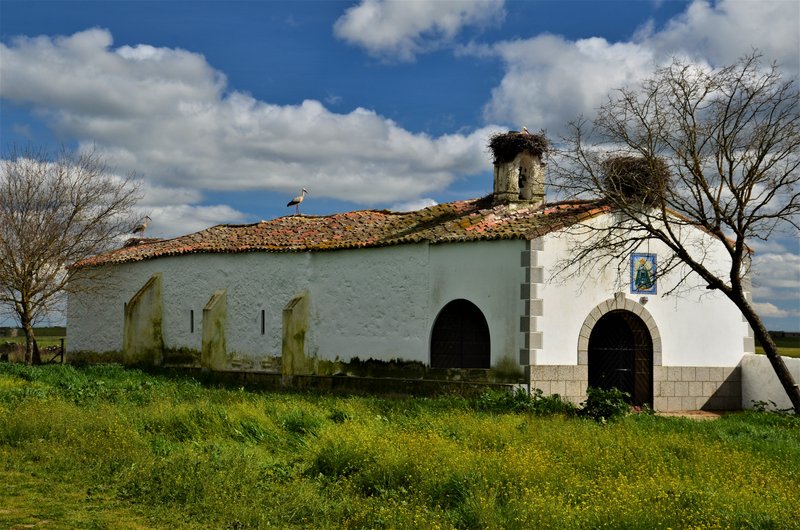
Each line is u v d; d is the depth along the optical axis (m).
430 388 21.05
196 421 14.48
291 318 24.08
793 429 16.19
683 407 21.56
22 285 30.69
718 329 22.22
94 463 11.31
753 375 22.08
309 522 9.09
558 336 19.75
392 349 22.12
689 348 21.78
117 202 32.62
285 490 10.02
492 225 21.12
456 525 8.72
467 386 20.25
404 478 10.43
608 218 20.77
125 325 29.52
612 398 16.92
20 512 9.01
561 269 19.89
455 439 12.70
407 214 25.86
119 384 21.86
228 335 26.56
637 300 21.05
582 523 8.35
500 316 19.98
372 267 22.81
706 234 22.20
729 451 12.51
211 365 26.61
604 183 21.02
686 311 21.80
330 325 23.70
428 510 9.20
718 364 22.12
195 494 9.75
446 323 21.39
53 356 36.56
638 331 21.48
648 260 21.27
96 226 32.19
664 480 9.84
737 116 19.23
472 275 20.59
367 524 8.84
